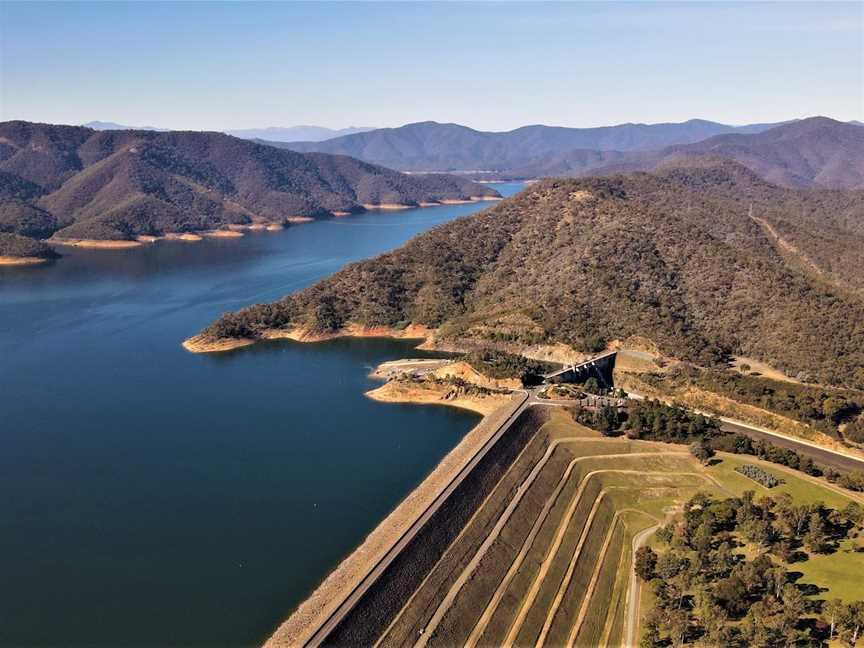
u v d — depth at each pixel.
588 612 120.69
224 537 132.00
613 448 174.50
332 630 102.38
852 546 130.25
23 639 103.56
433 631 109.56
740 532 134.62
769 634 101.94
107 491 149.62
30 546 128.12
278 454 170.12
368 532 133.62
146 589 116.06
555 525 144.38
